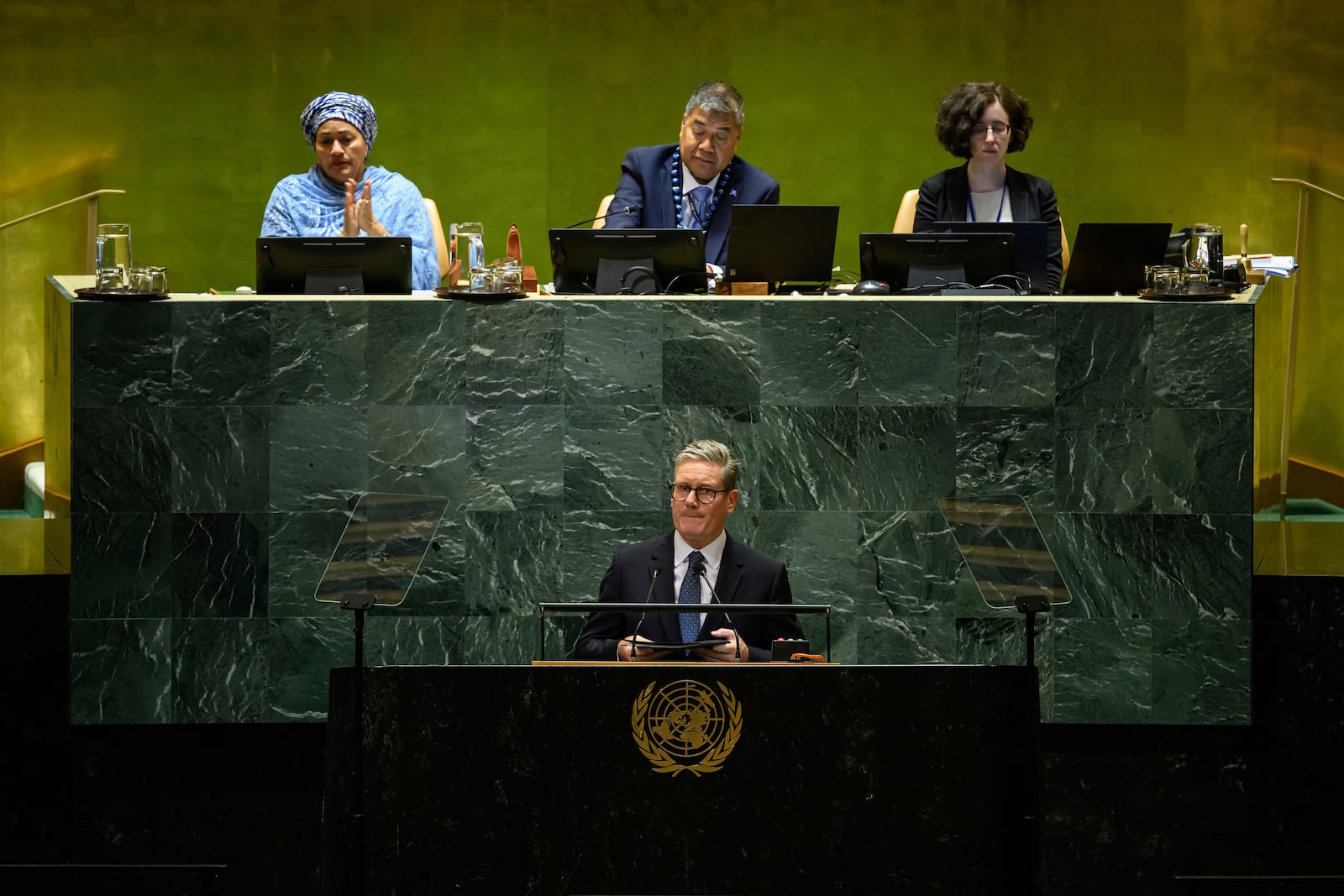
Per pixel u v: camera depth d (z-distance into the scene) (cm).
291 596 1741
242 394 1744
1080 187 3556
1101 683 1742
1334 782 1811
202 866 1761
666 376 1772
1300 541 2219
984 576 1331
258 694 1736
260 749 1783
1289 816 1806
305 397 1748
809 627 1761
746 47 3569
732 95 2230
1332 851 1803
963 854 1204
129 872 1769
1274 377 2077
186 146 3556
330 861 1211
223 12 3547
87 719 1730
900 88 3566
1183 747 1795
